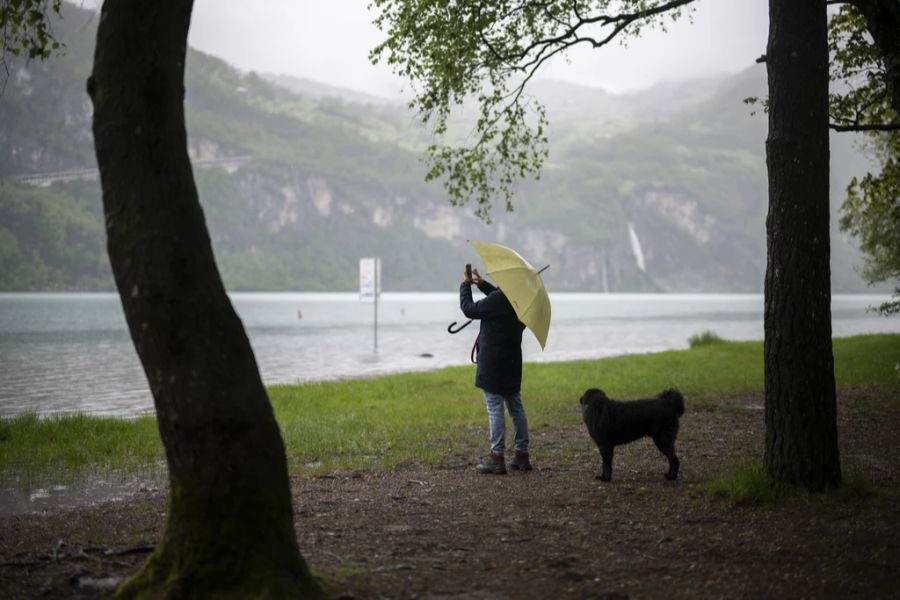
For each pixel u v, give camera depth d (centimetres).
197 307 340
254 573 340
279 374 2169
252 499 347
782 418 598
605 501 611
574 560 447
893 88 867
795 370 591
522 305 703
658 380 1644
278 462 360
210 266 350
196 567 340
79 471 789
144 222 337
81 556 443
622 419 688
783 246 587
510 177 1093
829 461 594
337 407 1297
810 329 587
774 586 399
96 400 1591
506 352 742
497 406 747
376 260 3130
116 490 704
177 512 350
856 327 5612
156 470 796
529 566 437
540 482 700
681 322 6806
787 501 573
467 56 1005
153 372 345
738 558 447
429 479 725
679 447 886
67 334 4222
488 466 748
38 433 1003
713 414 1173
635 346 3509
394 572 420
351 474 752
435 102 1041
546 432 1027
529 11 1015
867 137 1869
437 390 1559
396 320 6850
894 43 834
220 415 341
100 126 342
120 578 392
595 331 5062
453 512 583
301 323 6222
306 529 528
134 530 536
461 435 997
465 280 754
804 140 574
